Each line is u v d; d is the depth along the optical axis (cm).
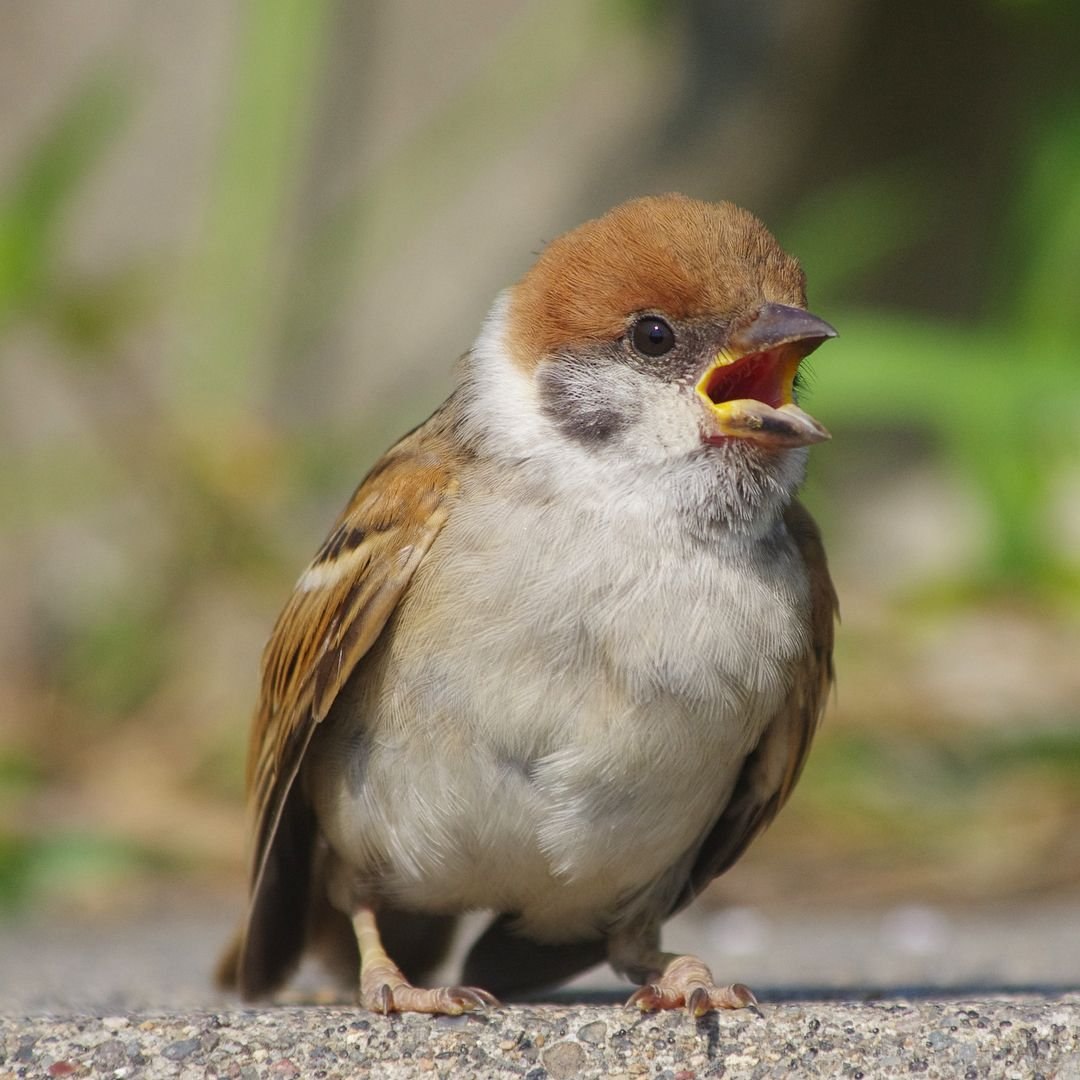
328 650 686
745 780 732
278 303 1606
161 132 1795
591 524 667
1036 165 1481
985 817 1191
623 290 677
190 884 1208
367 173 1717
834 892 1117
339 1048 584
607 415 675
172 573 1452
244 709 1362
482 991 616
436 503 681
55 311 1470
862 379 1266
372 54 1734
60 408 1510
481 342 716
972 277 1659
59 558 1499
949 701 1297
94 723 1401
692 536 666
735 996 602
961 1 1678
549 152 1780
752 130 1761
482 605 661
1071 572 1402
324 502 1488
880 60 1723
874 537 1582
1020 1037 578
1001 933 962
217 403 1487
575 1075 585
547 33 1781
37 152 1531
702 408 668
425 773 671
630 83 1794
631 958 727
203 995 766
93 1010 646
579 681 655
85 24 1861
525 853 675
